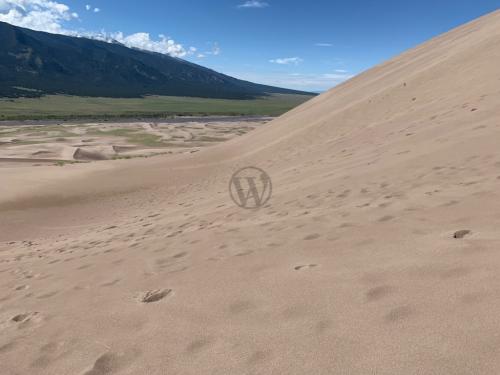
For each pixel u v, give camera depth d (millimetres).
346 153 14164
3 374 3205
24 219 19375
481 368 2004
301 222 6086
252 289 3693
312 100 49469
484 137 8523
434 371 2074
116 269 5703
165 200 19297
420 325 2479
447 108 14719
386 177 8117
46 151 62406
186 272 4715
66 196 23359
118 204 21328
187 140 86438
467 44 27266
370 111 23875
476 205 4723
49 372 3090
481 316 2389
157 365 2830
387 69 40438
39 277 6559
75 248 9789
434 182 6625
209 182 21547
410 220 4781
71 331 3713
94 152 62719
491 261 3033
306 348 2574
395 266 3445
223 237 6254
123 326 3562
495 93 13070
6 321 4449
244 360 2629
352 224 5242
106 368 2957
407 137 12133
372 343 2441
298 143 25344
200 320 3326
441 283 2922
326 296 3203
